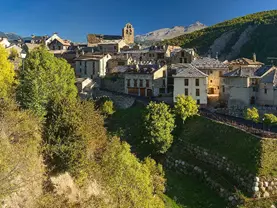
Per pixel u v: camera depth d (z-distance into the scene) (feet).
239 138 170.50
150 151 197.47
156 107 194.59
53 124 99.86
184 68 258.37
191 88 248.52
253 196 144.56
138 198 104.47
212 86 271.49
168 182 167.94
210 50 547.90
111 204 96.22
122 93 295.69
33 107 106.83
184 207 147.23
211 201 151.43
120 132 224.53
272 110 217.97
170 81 291.58
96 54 374.43
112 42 451.94
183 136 200.34
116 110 268.62
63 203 87.45
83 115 102.53
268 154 154.51
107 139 112.47
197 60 288.92
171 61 353.31
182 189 162.20
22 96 110.01
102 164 102.37
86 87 306.14
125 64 353.92
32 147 91.76
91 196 93.56
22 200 77.77
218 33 592.19
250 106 230.68
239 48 530.27
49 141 96.78
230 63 316.19
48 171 91.66
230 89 246.88
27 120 96.63
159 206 118.21
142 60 391.86
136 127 225.97
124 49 447.83
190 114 208.95
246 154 159.74
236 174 157.28
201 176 169.78
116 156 106.01
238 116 231.71
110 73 335.26
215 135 185.26
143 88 290.97
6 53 154.10
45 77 135.64
